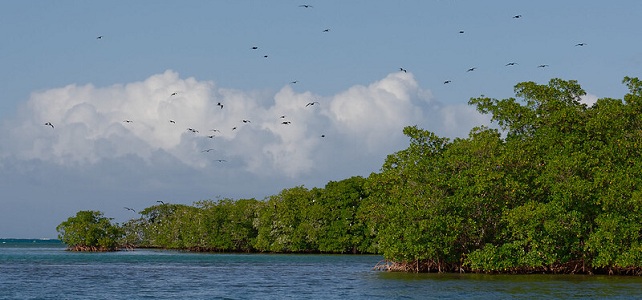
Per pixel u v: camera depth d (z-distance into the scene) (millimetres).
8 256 176625
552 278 82125
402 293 68750
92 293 72188
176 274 100438
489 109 98688
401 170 95188
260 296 68750
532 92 98688
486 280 80500
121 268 117062
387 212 90312
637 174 85250
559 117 92688
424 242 87375
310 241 185750
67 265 126875
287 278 91125
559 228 82000
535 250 83688
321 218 185250
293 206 191125
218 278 92250
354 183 184625
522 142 92688
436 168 91250
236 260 148250
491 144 91125
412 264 92688
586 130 91375
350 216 181000
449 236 86812
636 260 81375
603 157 88000
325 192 190000
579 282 76875
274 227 192625
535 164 89938
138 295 70188
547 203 87562
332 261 141000
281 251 191875
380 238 94438
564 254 86562
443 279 82312
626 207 83000
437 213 87250
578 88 100000
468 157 91062
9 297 68438
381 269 100562
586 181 83750
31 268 116750
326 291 72562
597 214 85562
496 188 87312
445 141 98250
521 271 88125
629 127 93062
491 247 85625
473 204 88000
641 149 88062
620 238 81188
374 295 67750
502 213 88062
